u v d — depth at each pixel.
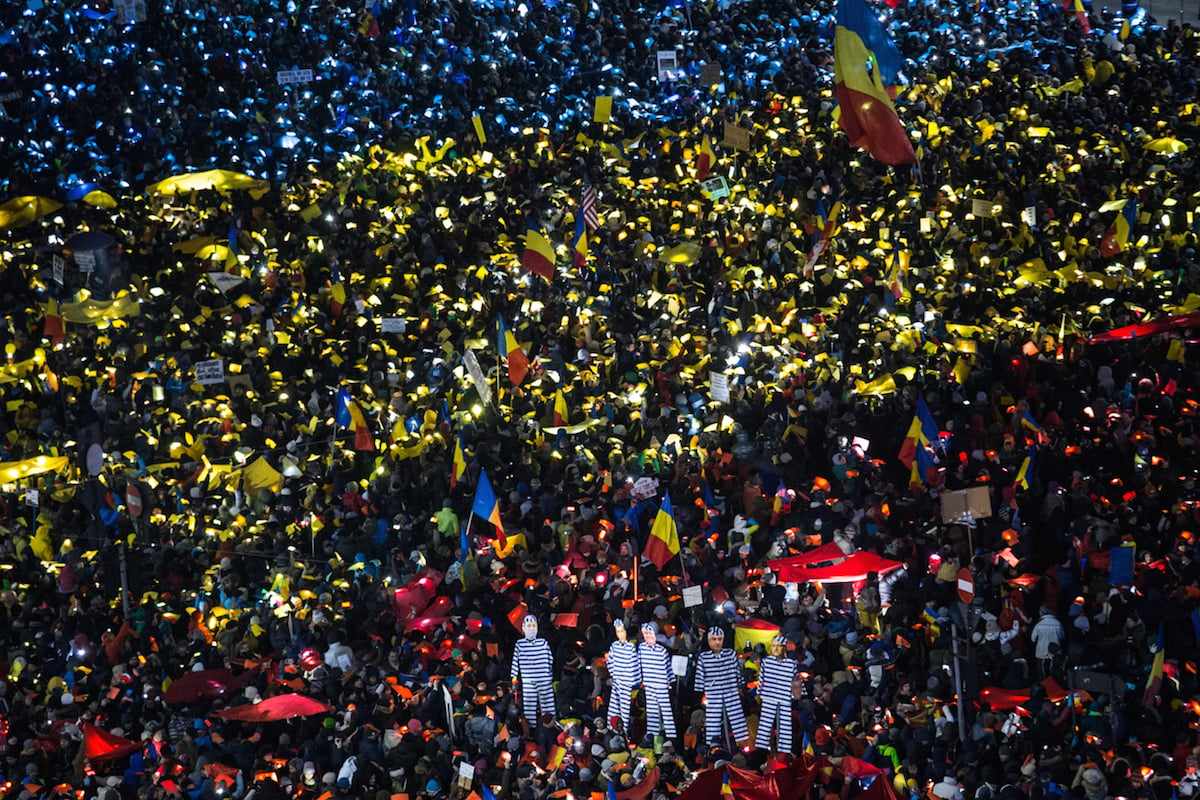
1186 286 118.69
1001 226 128.25
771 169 141.12
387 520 97.25
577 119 154.88
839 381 107.69
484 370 111.38
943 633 77.31
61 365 113.38
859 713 74.56
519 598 86.19
